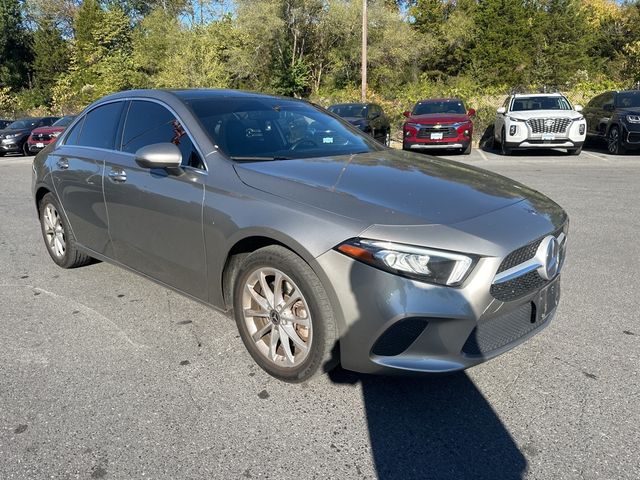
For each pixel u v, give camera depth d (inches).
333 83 1330.0
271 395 108.0
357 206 100.2
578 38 1360.7
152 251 138.3
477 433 95.1
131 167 142.4
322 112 165.5
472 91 974.4
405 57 1274.6
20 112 1620.3
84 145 168.6
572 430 95.0
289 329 107.2
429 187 111.4
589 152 570.9
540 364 117.8
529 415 99.8
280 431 96.5
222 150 126.4
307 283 99.6
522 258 100.6
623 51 1315.2
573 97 917.8
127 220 144.7
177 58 1174.3
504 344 102.1
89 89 1472.7
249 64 1216.2
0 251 218.1
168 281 136.8
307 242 98.3
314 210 101.5
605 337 129.7
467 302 92.7
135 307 154.0
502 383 110.8
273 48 1251.2
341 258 95.3
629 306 148.3
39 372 118.0
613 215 259.4
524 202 112.3
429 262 91.4
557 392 106.8
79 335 136.4
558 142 517.0
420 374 94.1
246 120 140.1
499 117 587.5
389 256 92.0
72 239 177.2
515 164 474.9
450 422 98.5
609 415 98.9
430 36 1364.4
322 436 95.0
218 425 98.4
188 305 154.8
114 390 110.3
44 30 1829.5
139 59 1419.8
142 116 149.3
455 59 1422.2
